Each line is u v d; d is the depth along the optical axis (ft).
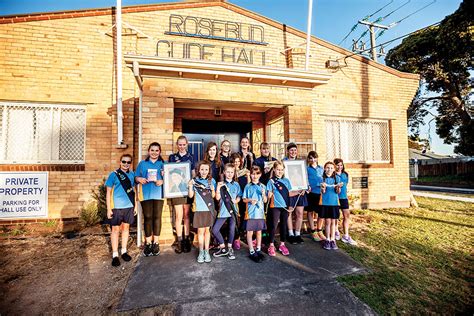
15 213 18.45
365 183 25.90
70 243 15.39
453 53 43.39
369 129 27.17
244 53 23.59
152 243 13.80
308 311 8.82
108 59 20.70
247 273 11.34
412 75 28.14
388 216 22.49
